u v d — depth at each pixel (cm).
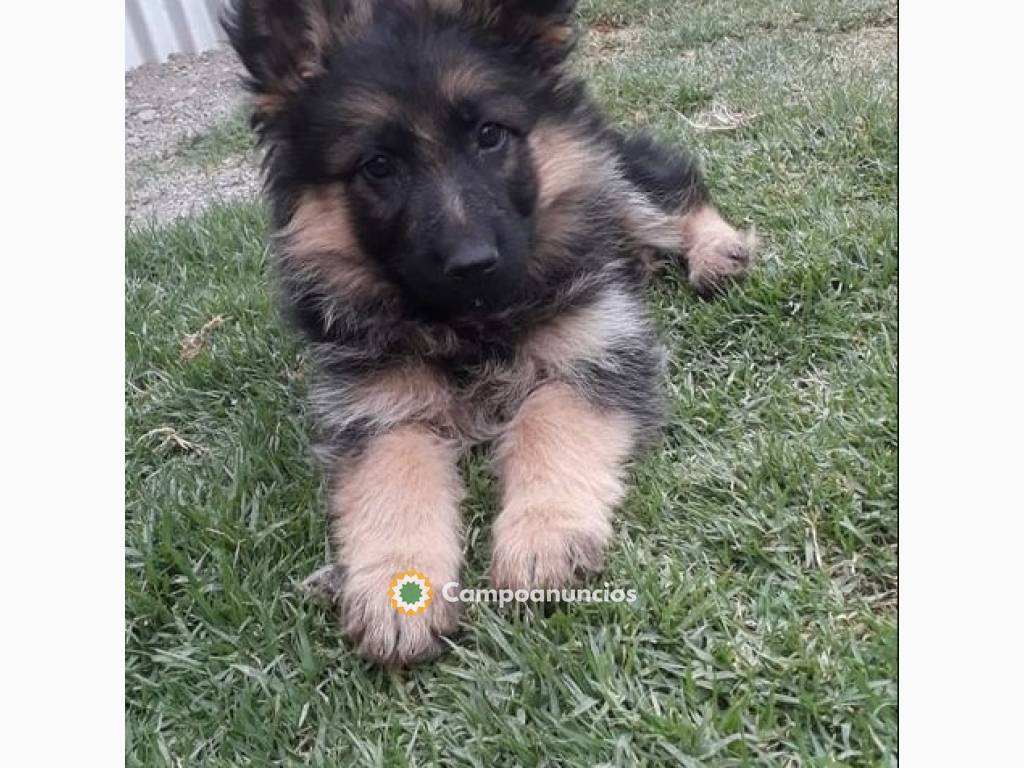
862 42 106
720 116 87
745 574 40
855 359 51
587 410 49
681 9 133
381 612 39
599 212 56
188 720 38
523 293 52
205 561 45
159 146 130
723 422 50
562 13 53
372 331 53
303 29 50
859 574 39
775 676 35
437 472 46
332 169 50
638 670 36
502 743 34
